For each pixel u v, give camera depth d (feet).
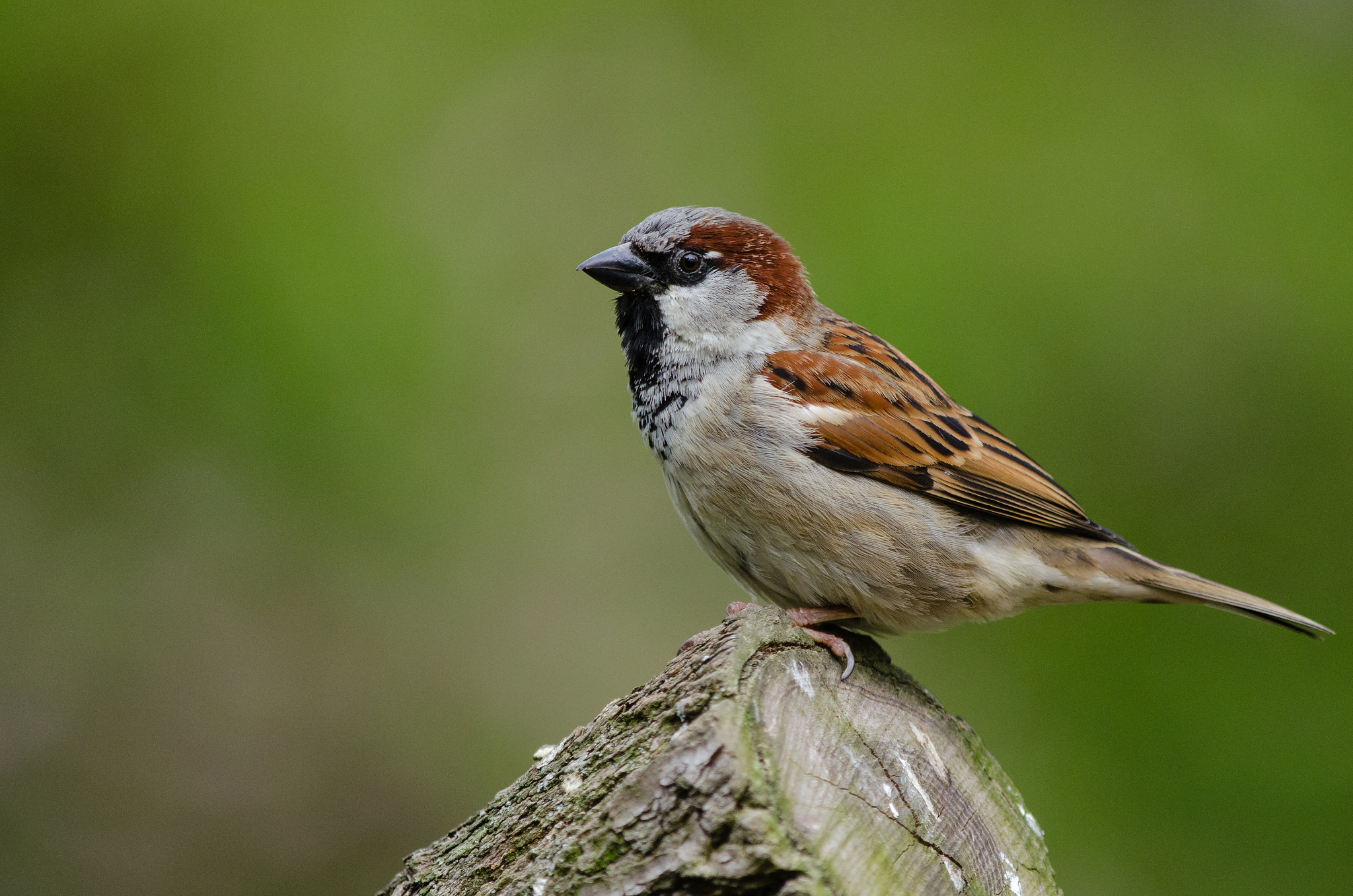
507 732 39.04
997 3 42.55
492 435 39.60
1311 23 41.16
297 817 39.17
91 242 38.83
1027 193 38.58
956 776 15.67
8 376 38.27
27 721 38.32
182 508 38.73
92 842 38.32
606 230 41.37
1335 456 35.24
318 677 39.60
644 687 14.99
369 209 39.50
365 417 38.09
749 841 12.54
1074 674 35.53
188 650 39.29
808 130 41.57
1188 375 35.91
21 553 38.58
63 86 39.04
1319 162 37.96
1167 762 34.47
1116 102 40.14
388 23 42.32
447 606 39.63
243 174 39.40
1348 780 33.55
